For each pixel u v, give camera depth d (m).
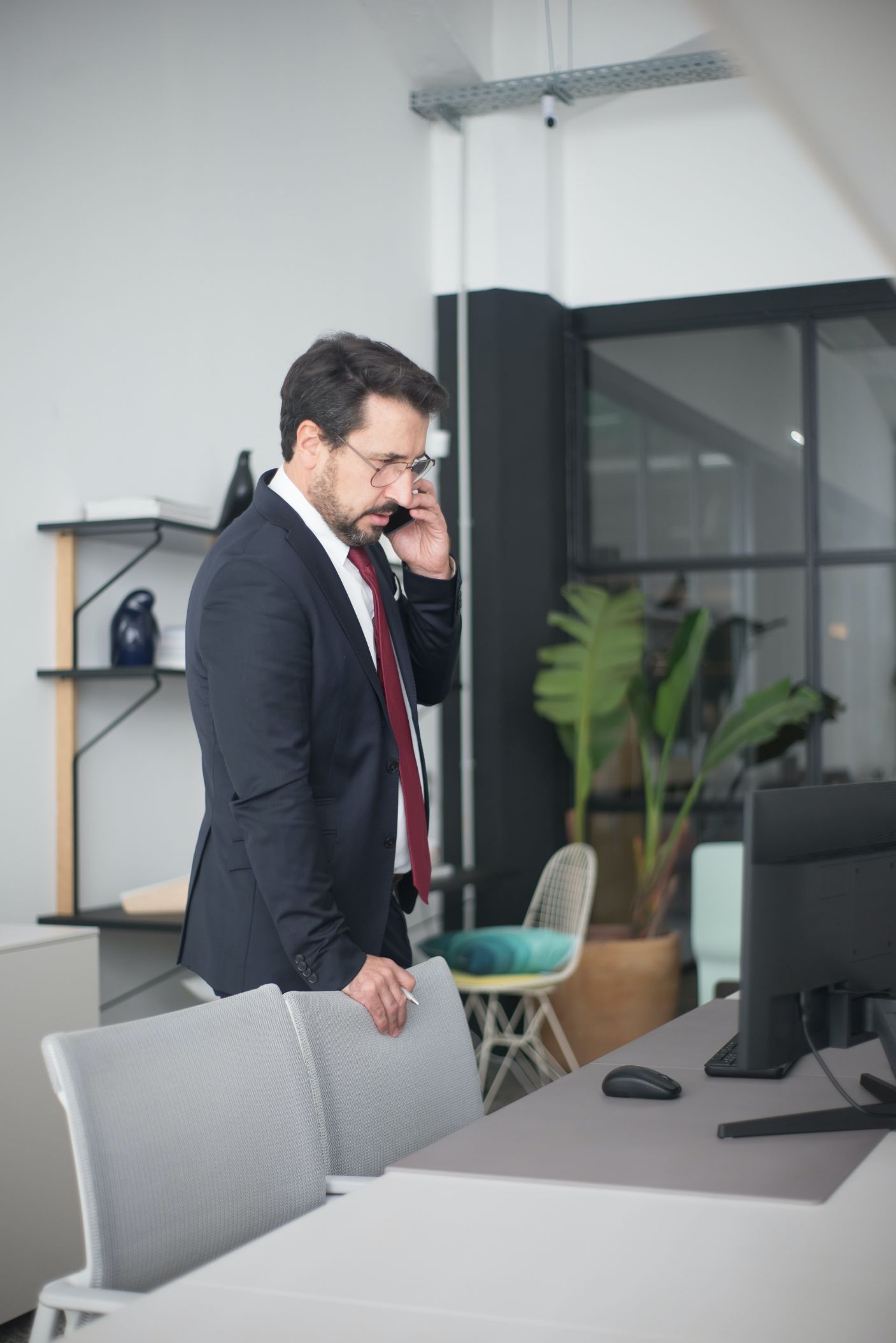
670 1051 1.90
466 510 5.34
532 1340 0.91
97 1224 1.26
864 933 1.53
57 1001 2.68
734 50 1.64
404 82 5.19
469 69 5.09
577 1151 1.38
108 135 3.54
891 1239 1.10
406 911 2.13
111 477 3.52
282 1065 1.52
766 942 1.40
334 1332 0.93
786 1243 1.09
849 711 5.25
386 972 1.72
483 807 5.27
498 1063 4.94
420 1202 1.22
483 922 5.27
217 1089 1.44
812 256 5.28
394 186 5.11
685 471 5.49
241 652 1.80
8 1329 2.61
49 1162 2.62
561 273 5.57
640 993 4.70
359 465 1.89
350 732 1.93
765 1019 1.41
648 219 5.50
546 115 5.00
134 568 3.61
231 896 1.88
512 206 5.38
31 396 3.25
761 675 5.36
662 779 5.02
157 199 3.74
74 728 3.34
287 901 1.75
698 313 5.43
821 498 5.31
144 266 3.68
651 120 5.50
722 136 5.40
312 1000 1.63
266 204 4.27
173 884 3.36
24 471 3.22
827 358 5.30
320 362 1.89
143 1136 1.34
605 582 5.55
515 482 5.34
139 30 3.67
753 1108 1.55
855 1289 0.99
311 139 4.52
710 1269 1.03
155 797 3.70
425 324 5.36
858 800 1.54
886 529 5.21
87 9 3.47
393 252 5.09
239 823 1.80
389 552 4.20
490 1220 1.17
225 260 4.05
